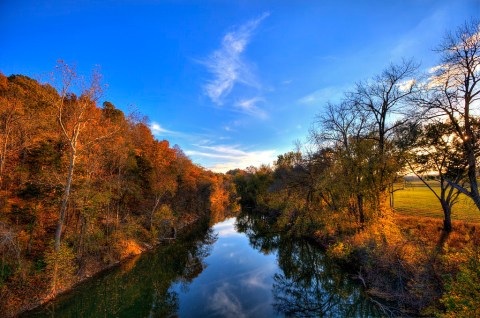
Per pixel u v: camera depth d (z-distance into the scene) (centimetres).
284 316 1271
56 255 1369
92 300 1477
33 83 2544
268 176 5900
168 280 1816
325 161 2300
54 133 1820
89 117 1675
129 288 1664
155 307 1397
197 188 5378
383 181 1712
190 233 3528
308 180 2536
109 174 2469
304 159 2631
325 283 1686
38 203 1633
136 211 3097
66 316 1291
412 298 1120
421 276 1112
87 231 1802
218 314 1302
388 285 1267
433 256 1128
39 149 1781
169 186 3284
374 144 1809
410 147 1811
